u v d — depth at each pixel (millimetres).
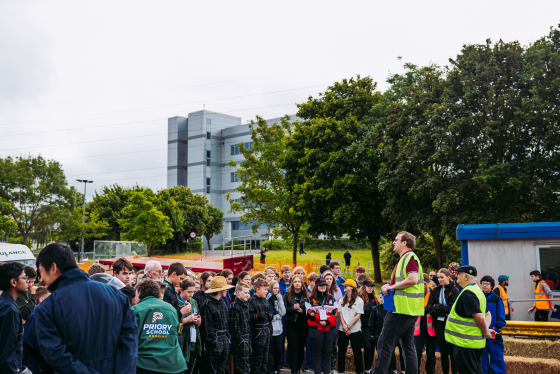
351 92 38312
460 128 26625
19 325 5000
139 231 54688
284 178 40094
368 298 10570
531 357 10977
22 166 56719
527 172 25766
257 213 42312
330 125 35969
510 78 26938
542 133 25625
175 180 119562
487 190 26719
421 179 28219
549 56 26250
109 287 4039
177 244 79688
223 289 8195
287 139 39094
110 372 3785
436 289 9984
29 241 58781
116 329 3887
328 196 34344
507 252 15844
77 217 61406
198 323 7527
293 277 10570
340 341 10781
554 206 25500
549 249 15297
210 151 113625
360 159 34469
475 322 6617
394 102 31938
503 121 25938
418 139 28250
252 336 9164
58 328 3662
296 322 10430
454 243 35031
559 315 13969
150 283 5844
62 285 3834
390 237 38594
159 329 5508
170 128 121250
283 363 11797
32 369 3783
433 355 10078
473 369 6629
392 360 10188
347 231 37438
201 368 8156
